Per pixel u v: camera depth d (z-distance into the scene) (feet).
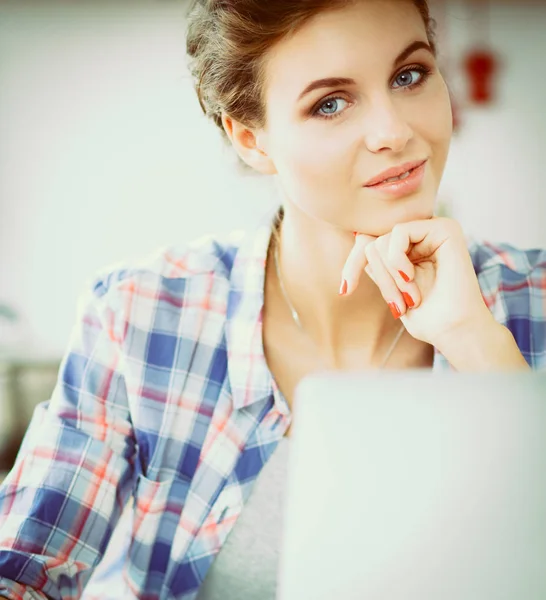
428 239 3.09
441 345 3.05
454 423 1.51
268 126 3.12
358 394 1.55
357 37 2.81
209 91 3.36
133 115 10.64
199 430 3.51
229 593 3.32
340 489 1.53
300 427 1.56
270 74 2.99
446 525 1.49
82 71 10.61
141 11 10.53
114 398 3.52
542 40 11.00
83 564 3.29
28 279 10.64
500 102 11.07
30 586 3.14
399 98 2.93
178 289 3.67
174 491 3.45
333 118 2.93
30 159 10.64
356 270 3.14
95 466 3.37
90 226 10.71
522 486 1.48
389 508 1.51
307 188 3.06
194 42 3.41
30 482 3.27
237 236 3.92
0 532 3.17
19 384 8.80
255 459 3.42
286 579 1.52
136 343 3.53
